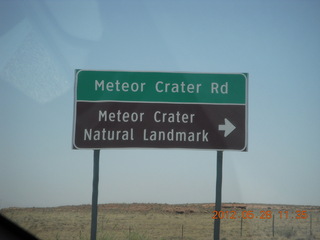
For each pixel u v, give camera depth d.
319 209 64.50
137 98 11.91
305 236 31.75
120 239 16.88
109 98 11.88
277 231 34.91
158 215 59.44
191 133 11.82
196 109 11.89
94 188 11.62
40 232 29.31
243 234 34.00
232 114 11.86
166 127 11.86
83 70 11.91
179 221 49.38
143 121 11.86
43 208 63.84
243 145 11.76
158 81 11.97
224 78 11.95
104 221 47.03
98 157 11.74
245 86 11.91
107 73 11.94
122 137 11.80
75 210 64.00
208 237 31.30
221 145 11.77
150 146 11.80
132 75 11.98
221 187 11.64
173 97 11.94
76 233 30.45
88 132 11.77
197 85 11.95
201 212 62.50
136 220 50.06
